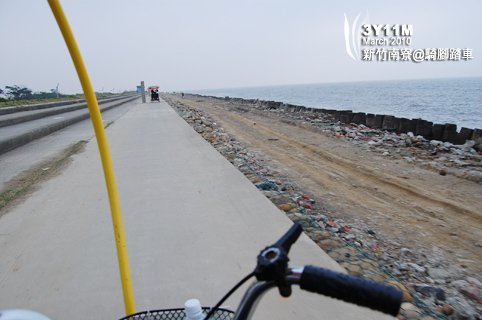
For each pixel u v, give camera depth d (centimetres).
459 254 440
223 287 269
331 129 1645
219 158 707
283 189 655
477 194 689
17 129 1326
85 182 561
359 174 842
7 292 271
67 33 157
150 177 582
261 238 350
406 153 1101
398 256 422
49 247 343
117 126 1348
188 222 393
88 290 270
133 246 340
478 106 4300
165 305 248
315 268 76
